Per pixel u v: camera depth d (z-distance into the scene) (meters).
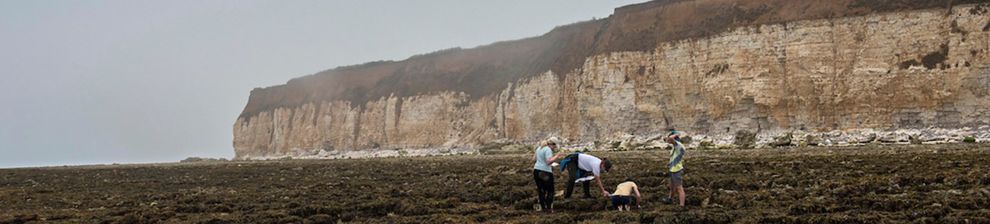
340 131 113.75
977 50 55.06
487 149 79.88
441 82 103.19
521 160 46.44
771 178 24.31
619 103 72.12
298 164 58.06
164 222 18.59
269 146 128.88
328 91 121.25
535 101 82.69
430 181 30.41
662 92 69.75
